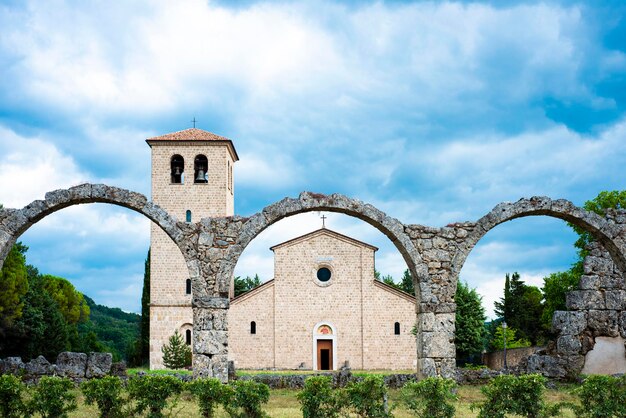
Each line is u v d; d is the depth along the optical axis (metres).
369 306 60.50
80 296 101.81
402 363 59.44
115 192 24.97
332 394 18.20
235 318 60.59
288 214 25.30
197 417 19.14
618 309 28.62
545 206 26.05
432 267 25.45
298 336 60.22
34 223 25.23
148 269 69.81
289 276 61.25
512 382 18.22
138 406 18.03
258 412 18.59
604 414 17.88
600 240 27.02
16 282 51.56
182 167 63.09
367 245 61.66
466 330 62.72
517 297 80.38
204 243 24.97
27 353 61.28
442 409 18.09
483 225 25.80
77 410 20.16
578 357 28.31
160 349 59.34
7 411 17.08
